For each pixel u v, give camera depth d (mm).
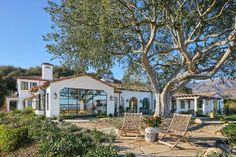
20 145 10594
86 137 10125
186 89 29766
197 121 17484
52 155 8172
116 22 14391
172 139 11375
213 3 15000
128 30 17469
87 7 15031
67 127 13141
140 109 39688
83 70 18203
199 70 18000
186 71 18672
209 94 42375
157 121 11336
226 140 10867
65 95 29250
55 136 9461
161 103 18969
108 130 14281
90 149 8094
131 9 15812
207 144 10500
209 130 14922
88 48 17234
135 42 19047
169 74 21891
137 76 23453
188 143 9969
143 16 16688
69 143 8352
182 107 46281
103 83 31578
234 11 15602
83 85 29969
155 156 8438
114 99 33812
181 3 14961
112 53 17953
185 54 16594
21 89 43531
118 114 32812
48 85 28547
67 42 17875
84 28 16719
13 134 10531
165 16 15023
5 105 47500
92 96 31344
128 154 8109
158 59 21469
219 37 18516
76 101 30188
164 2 13719
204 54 18391
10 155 9891
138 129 11711
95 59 17297
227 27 17578
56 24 17750
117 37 17078
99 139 10305
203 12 16125
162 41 21172
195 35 18266
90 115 30266
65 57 18297
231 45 15508
